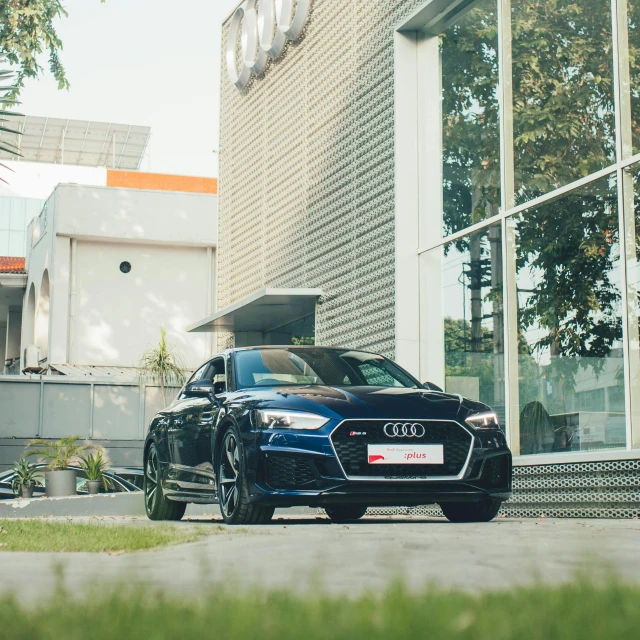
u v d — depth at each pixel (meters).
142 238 29.25
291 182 15.76
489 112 10.80
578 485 8.77
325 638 1.71
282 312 15.95
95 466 16.12
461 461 6.79
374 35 13.09
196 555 4.35
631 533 5.41
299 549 4.51
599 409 8.67
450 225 11.47
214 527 6.17
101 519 8.79
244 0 17.97
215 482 7.50
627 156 8.56
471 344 10.84
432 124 12.05
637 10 8.57
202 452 7.79
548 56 9.78
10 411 23.53
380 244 12.68
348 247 13.65
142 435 24.39
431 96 12.09
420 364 12.01
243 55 17.64
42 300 31.48
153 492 9.17
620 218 8.53
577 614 1.90
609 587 2.20
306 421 6.69
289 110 15.94
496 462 6.91
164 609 2.01
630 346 8.33
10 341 38.00
